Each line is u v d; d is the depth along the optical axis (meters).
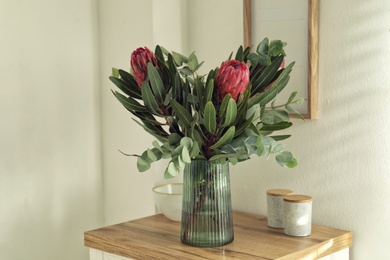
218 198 1.84
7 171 2.30
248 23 2.12
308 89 2.00
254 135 1.73
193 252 1.81
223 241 1.85
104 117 2.51
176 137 1.76
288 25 2.05
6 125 2.29
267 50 1.80
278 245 1.86
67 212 2.46
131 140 2.42
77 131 2.46
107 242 1.96
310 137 2.06
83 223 2.51
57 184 2.43
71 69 2.43
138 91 1.85
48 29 2.37
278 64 1.78
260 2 2.11
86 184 2.51
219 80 1.70
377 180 1.92
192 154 1.72
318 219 2.06
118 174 2.48
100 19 2.49
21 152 2.33
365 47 1.91
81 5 2.45
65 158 2.44
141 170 1.71
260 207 2.21
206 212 1.84
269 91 1.76
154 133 1.86
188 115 1.74
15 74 2.29
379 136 1.90
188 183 1.85
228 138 1.71
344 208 2.00
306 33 2.01
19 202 2.33
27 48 2.32
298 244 1.86
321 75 2.01
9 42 2.28
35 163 2.36
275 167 2.15
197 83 1.74
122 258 1.93
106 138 2.51
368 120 1.92
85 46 2.47
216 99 1.73
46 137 2.38
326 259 1.91
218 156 1.75
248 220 2.13
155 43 2.28
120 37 2.41
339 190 2.00
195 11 2.33
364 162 1.94
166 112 1.80
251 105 1.76
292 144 2.10
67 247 2.47
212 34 2.29
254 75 1.81
